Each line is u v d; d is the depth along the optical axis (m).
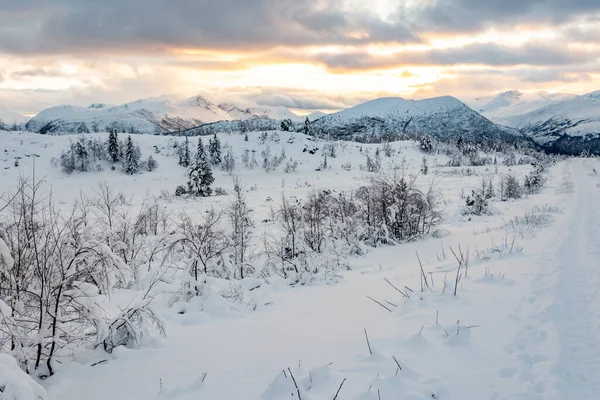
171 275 9.29
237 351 5.09
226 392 4.04
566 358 4.65
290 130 118.56
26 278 5.00
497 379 4.13
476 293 6.89
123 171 72.56
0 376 3.18
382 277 8.96
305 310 6.80
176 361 4.84
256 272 10.05
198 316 6.58
